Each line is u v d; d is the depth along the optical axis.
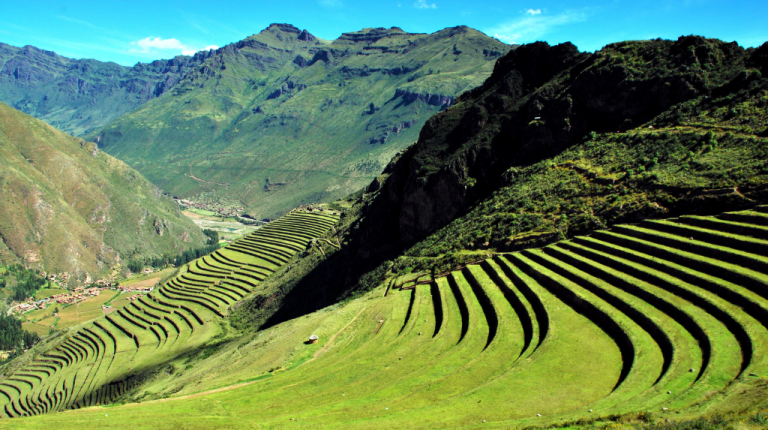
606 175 70.19
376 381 45.91
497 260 66.88
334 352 60.16
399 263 89.69
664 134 70.50
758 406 26.84
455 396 38.03
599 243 57.03
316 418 38.94
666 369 35.53
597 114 86.06
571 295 50.34
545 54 105.50
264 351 71.38
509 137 95.25
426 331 57.75
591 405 32.81
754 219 46.41
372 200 135.62
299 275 128.50
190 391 61.25
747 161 55.72
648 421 28.02
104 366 119.38
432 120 113.12
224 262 168.38
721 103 70.88
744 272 40.97
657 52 86.44
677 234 51.41
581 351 41.47
